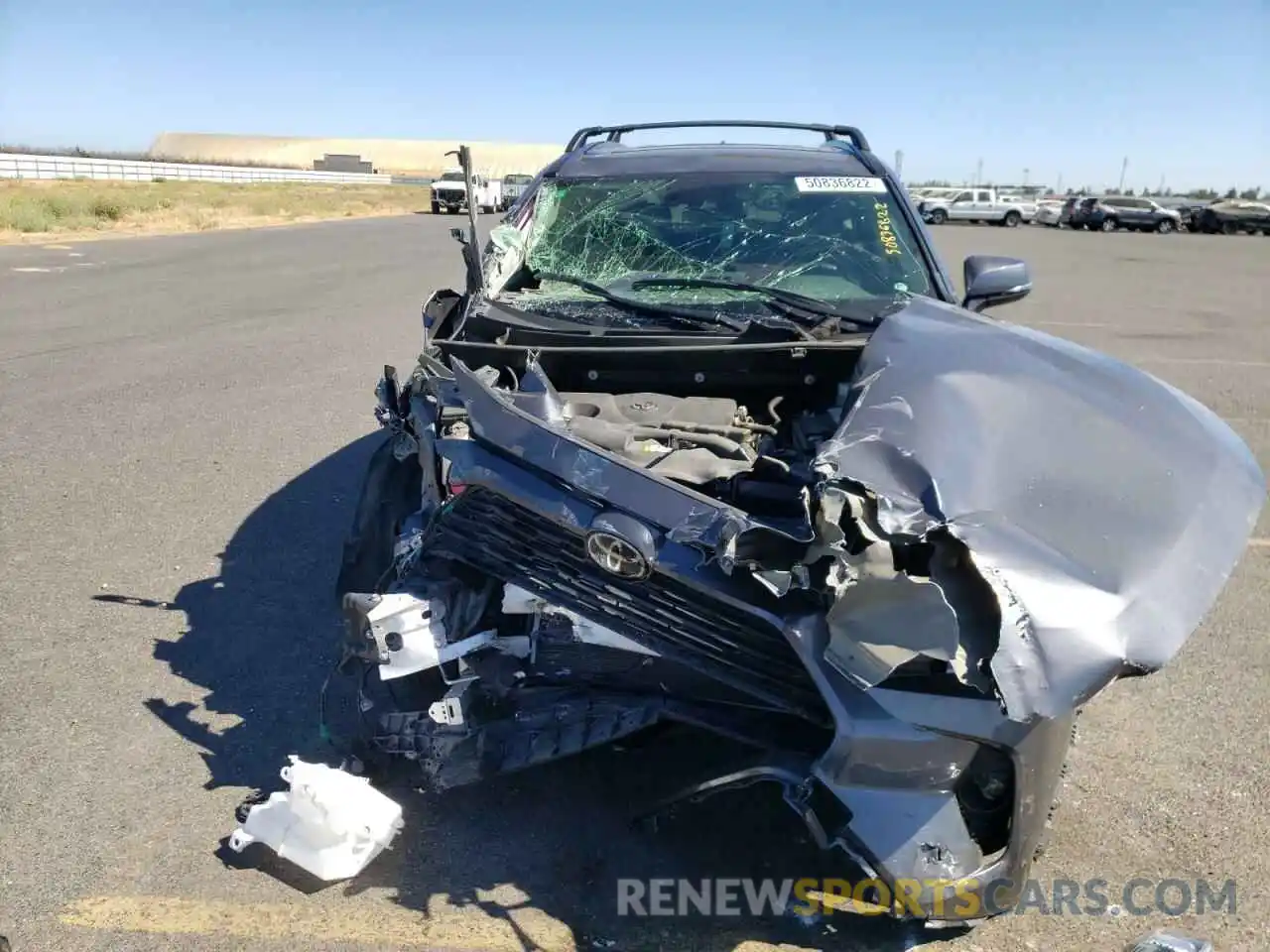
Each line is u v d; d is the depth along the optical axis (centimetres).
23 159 4341
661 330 375
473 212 400
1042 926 291
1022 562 235
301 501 610
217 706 394
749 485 303
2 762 355
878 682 243
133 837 320
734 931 287
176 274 1753
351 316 1318
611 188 462
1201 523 256
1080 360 312
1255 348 1242
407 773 340
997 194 5275
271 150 14962
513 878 306
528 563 310
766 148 505
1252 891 306
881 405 281
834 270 420
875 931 289
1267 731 393
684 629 293
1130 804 346
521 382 330
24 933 280
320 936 283
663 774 354
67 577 500
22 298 1390
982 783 260
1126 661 228
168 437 734
